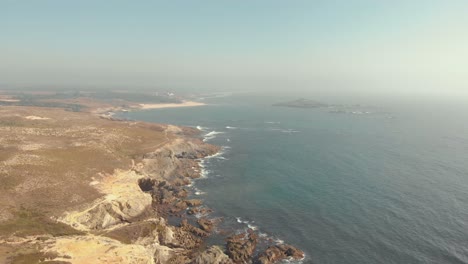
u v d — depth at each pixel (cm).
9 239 5425
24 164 8575
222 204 9494
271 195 10144
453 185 10825
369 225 8031
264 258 6556
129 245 5972
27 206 6800
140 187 10319
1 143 10400
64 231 6259
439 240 7294
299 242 7331
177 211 8981
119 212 7931
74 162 9744
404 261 6556
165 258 6525
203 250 7019
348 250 6981
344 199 9681
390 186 10775
